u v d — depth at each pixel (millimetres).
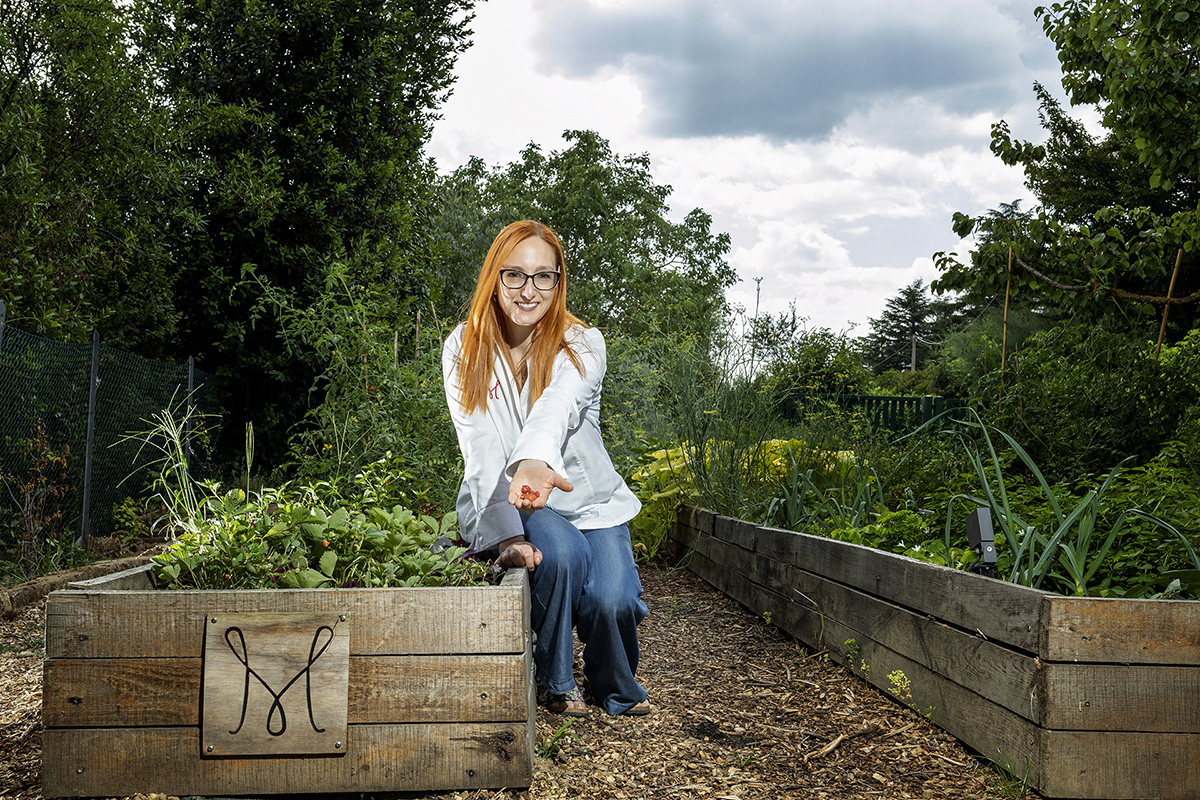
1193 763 1961
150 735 1990
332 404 4797
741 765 2242
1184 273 12992
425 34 11758
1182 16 5625
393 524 2465
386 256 10234
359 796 2043
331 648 2010
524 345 2631
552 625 2502
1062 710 1965
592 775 2174
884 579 2775
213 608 2006
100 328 8086
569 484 2174
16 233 6359
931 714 2494
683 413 5391
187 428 7625
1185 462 4625
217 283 9289
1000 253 6570
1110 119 6828
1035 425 5691
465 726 2023
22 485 5383
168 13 9594
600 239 31781
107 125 7613
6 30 6715
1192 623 1978
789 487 4758
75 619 1988
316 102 10062
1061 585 2631
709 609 4117
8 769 2178
